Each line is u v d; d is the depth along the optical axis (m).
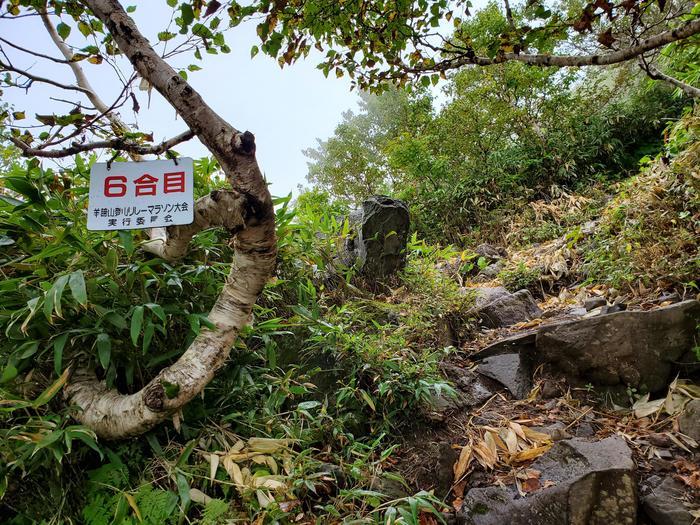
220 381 1.98
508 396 2.47
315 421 1.98
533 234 5.57
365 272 3.50
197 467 1.63
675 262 2.82
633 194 3.67
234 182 1.39
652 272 2.89
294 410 2.18
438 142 7.89
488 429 2.12
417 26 2.09
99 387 1.72
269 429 1.88
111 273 1.67
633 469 1.69
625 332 2.36
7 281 1.60
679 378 2.25
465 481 1.92
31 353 1.53
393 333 2.64
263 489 1.57
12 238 1.80
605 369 2.37
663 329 2.31
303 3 1.87
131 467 1.62
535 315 3.41
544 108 7.43
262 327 2.05
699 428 1.90
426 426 2.24
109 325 1.71
